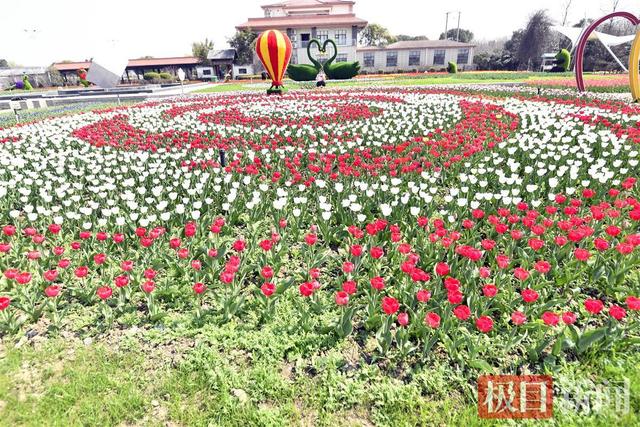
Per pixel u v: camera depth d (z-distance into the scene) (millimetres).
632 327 3561
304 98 20391
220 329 4004
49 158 8945
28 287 4609
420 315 3750
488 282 4691
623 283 4516
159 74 62062
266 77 50750
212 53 66000
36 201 6969
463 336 3557
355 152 9266
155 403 3262
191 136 11000
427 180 7535
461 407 3205
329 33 57312
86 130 12562
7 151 10453
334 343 3869
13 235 5766
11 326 3980
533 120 11281
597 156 8875
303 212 6180
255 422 3090
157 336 3941
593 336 3430
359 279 4621
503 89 23250
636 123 11102
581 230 4617
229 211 6324
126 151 9930
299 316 4219
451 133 10602
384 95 20500
